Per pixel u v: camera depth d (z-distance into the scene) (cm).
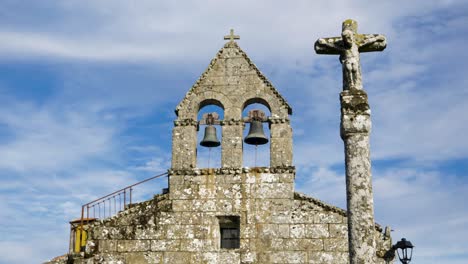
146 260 2322
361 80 1670
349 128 1608
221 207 2364
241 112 2469
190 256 2314
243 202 2362
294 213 2339
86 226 2441
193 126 2464
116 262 2327
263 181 2381
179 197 2389
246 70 2503
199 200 2378
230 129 2444
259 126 2466
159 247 2334
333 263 2272
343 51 1689
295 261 2283
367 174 1577
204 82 2500
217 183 2392
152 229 2358
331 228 2314
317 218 2328
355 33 1703
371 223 1540
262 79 2488
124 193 2455
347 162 1598
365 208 1550
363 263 1509
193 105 2478
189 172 2408
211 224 2347
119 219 2380
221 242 2384
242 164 2420
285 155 2402
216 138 2475
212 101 2498
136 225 2369
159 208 2383
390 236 2305
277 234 2317
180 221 2359
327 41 1705
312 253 2289
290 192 2364
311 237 2308
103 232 2366
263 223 2333
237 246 2369
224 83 2494
